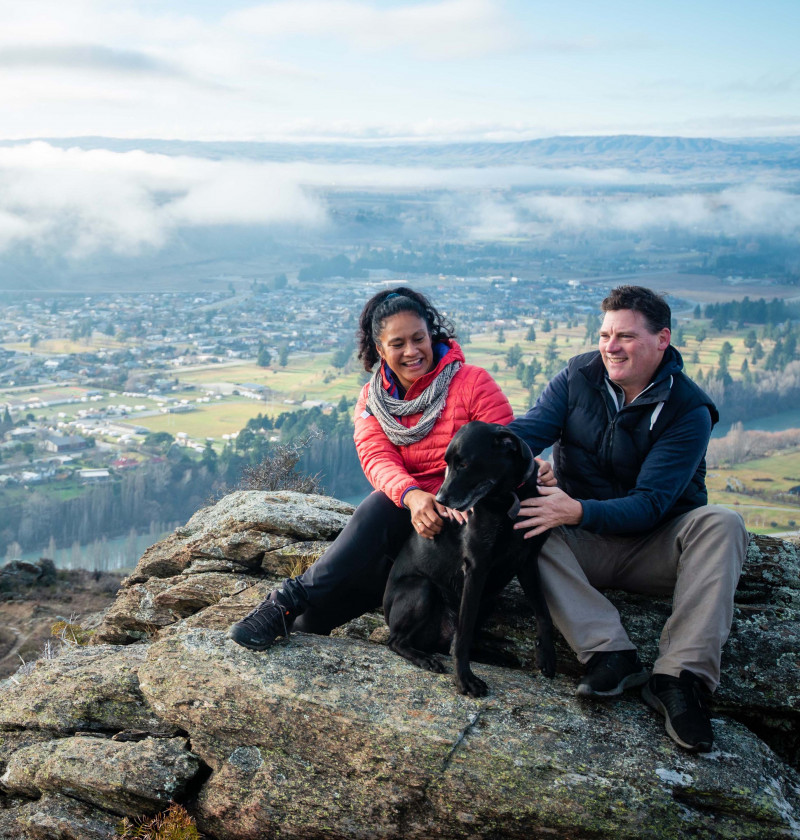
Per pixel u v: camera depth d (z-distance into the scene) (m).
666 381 3.12
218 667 3.14
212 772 3.08
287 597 3.33
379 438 3.41
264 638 3.24
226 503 5.15
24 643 10.30
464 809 2.62
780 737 3.13
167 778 3.01
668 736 2.77
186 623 3.85
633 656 2.95
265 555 4.42
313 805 2.80
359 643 3.41
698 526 2.96
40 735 3.48
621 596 3.49
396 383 3.44
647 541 3.23
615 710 2.90
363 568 3.38
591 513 2.89
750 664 3.16
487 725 2.78
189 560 4.69
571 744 2.70
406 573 3.21
